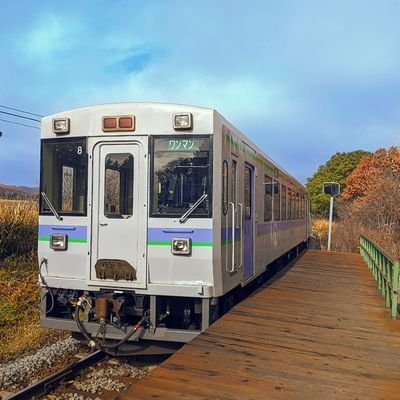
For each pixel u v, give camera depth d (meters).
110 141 5.81
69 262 5.93
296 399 3.70
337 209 41.62
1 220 11.79
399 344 5.39
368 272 12.06
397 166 37.31
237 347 4.96
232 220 6.38
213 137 5.57
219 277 5.70
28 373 5.70
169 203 5.64
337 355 4.90
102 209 5.82
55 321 5.96
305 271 12.00
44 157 6.12
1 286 9.70
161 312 5.85
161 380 3.96
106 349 5.72
